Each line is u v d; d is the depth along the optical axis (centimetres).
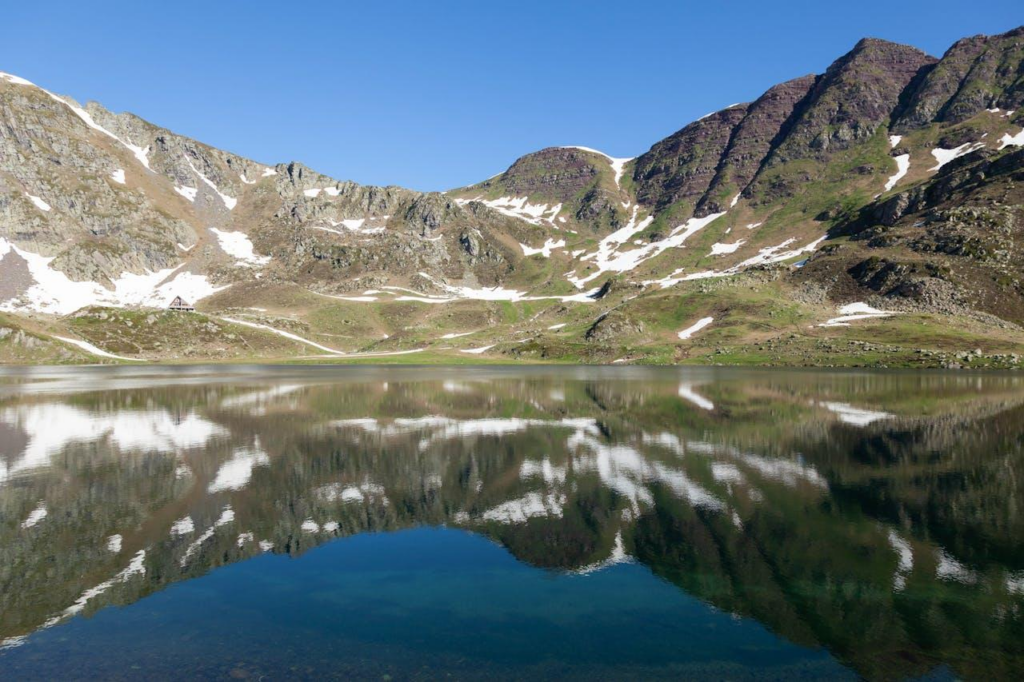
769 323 17488
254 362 17825
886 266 18375
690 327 18725
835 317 17112
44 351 16738
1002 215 18138
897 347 13812
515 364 17000
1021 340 13500
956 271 16912
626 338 18562
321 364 17150
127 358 17750
